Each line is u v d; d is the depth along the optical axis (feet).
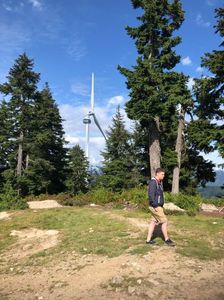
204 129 102.32
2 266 40.50
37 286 33.14
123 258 35.73
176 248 37.83
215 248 38.86
